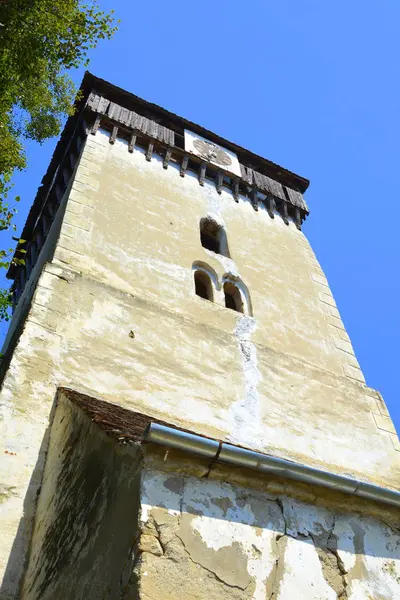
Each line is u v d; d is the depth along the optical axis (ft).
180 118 64.39
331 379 41.24
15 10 35.94
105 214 44.29
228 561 15.39
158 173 54.39
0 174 34.50
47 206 59.62
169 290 40.83
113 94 61.77
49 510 21.45
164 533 14.83
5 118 35.88
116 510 16.10
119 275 39.40
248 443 32.76
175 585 13.99
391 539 18.75
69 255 38.45
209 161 60.18
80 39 39.24
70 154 57.57
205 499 16.39
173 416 31.60
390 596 17.11
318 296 50.65
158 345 35.22
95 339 32.83
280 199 62.49
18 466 24.03
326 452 35.37
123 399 30.58
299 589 15.93
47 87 42.93
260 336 41.86
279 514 17.40
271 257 52.21
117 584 14.14
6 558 21.13
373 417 40.19
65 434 23.73
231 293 46.80
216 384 35.35
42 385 28.25
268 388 37.35
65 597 16.63
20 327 36.27
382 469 36.58
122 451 17.38
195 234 48.75
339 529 18.12
